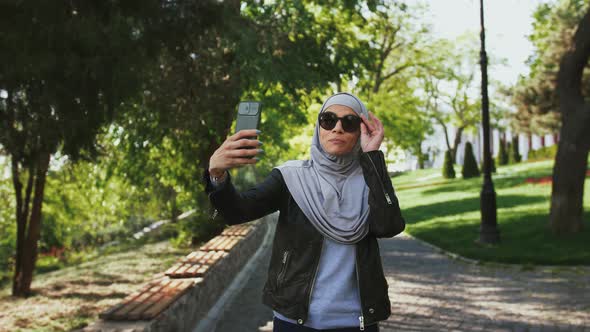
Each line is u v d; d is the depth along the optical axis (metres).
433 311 7.73
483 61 14.90
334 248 2.29
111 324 4.54
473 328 6.77
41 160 7.48
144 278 13.26
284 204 2.35
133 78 6.98
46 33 6.13
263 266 11.97
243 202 2.20
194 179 16.58
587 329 6.55
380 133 2.37
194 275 7.01
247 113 2.11
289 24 14.19
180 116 12.60
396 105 34.53
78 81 6.43
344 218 2.28
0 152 7.42
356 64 16.12
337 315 2.26
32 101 6.47
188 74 11.69
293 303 2.25
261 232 16.83
